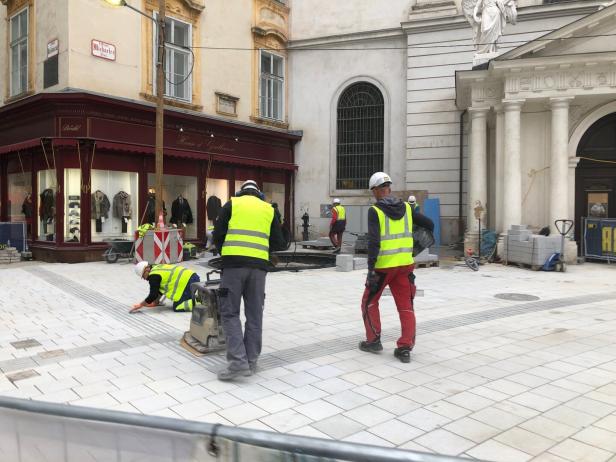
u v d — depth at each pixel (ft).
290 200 70.79
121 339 19.08
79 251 45.37
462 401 13.03
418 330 20.42
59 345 18.30
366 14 67.00
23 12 52.54
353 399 13.17
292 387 14.05
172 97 53.88
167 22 53.93
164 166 52.90
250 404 12.85
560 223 44.80
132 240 47.24
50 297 27.76
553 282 34.19
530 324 21.50
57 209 45.85
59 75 46.50
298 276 36.99
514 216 46.09
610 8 42.55
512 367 15.74
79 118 45.47
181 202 53.78
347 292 29.84
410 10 64.54
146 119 50.55
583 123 46.39
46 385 14.20
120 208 48.78
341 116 69.82
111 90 48.34
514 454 10.27
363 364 16.05
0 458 7.41
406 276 16.56
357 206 65.10
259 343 15.23
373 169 68.18
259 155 65.05
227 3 60.59
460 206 61.67
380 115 67.77
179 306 23.82
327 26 69.05
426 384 14.26
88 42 46.55
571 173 46.91
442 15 61.46
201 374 15.14
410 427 11.52
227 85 60.75
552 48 44.93
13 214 52.90
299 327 21.02
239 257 14.65
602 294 29.30
